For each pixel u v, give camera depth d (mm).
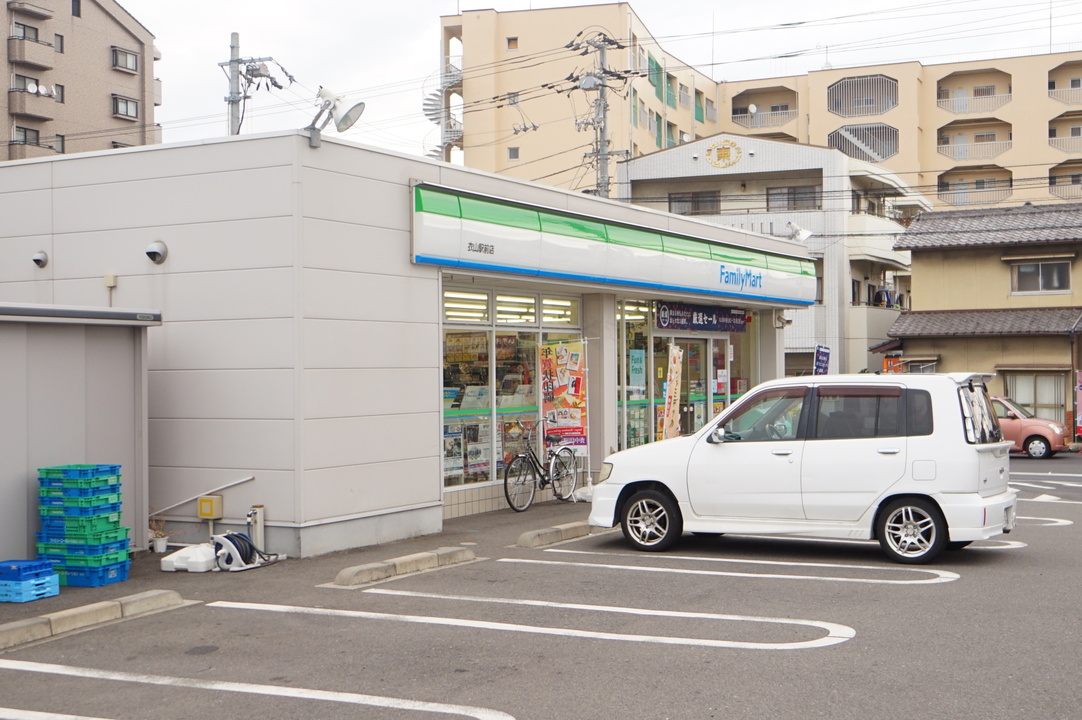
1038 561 9695
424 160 11930
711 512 10289
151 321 10188
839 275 37250
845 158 37531
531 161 47219
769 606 7762
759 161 38031
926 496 9477
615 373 16281
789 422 10094
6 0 39719
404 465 11500
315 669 6199
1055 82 53031
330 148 10555
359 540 10852
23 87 40500
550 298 15398
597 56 45281
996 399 26781
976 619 7246
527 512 14000
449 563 9883
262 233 10305
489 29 47781
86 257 11281
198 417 10617
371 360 11047
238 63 26672
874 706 5328
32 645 6871
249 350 10367
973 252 33188
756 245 20500
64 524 8820
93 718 5363
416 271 11727
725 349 20938
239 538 9672
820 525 9805
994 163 52719
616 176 40250
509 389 14562
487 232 12516
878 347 33531
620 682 5816
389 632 7094
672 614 7520
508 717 5250
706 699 5480
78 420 9617
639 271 15781
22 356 9078
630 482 10672
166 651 6664
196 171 10688
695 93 55281
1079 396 29766
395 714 5336
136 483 10305
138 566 9789
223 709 5465
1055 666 6039
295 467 10109
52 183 11492
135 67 45406
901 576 8938
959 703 5363
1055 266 32281
